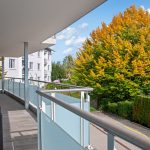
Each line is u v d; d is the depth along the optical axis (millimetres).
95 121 1147
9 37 7625
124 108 12516
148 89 14625
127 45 15008
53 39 9461
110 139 1047
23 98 9430
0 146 4008
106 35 16688
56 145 2014
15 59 32688
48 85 6402
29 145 4062
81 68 17094
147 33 15500
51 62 48531
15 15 5039
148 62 14562
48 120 2355
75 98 3395
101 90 15289
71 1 4098
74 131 2922
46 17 5234
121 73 15031
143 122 10734
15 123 5699
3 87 14820
